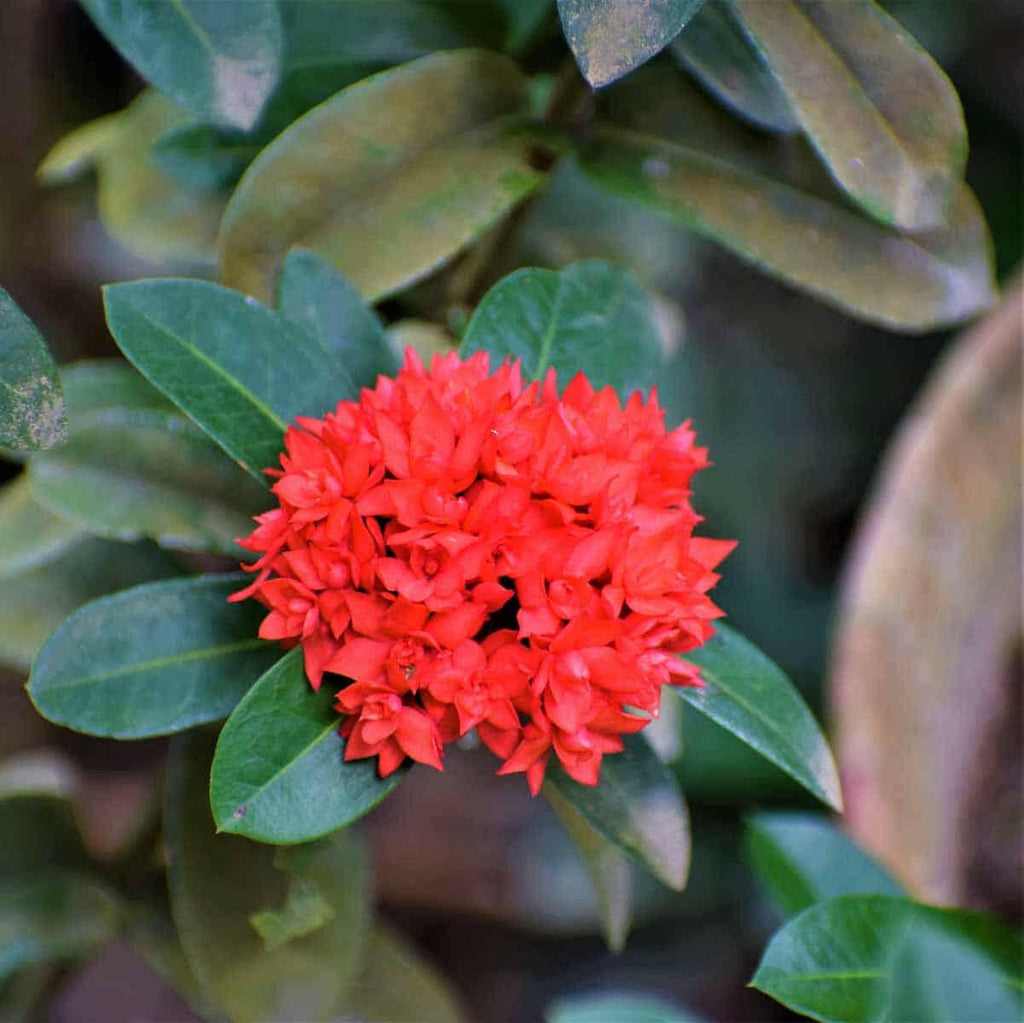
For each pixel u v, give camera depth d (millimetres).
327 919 556
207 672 503
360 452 475
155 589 501
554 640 469
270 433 502
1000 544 684
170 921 589
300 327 507
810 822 576
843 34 502
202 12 503
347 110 525
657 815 504
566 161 646
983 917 547
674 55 542
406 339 595
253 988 556
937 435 669
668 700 606
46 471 527
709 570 486
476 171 540
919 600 670
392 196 535
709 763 750
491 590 469
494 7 558
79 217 705
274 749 477
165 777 561
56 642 492
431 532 470
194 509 532
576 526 476
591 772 481
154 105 601
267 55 505
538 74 561
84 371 567
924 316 548
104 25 502
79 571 576
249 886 540
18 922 583
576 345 525
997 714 703
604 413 488
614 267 528
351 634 477
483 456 475
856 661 660
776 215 549
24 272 717
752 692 502
